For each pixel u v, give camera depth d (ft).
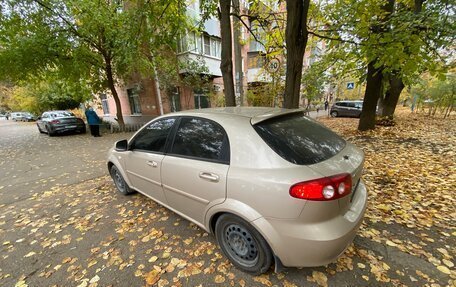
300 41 15.98
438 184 11.33
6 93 116.67
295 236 5.18
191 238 8.35
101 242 8.43
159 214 10.15
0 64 30.04
